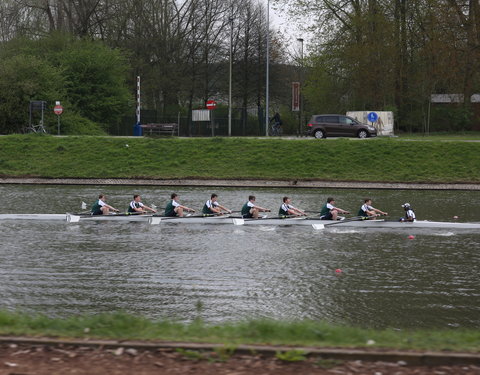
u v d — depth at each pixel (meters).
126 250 20.02
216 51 69.75
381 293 14.89
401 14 53.38
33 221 26.11
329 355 7.65
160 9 66.50
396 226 24.88
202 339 8.30
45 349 7.94
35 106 47.50
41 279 16.00
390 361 7.59
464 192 34.66
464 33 48.91
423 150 39.56
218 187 37.25
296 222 25.64
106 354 7.76
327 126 46.03
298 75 74.25
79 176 38.94
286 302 14.07
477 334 9.05
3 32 71.25
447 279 16.28
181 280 16.02
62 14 65.62
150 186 37.66
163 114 67.88
